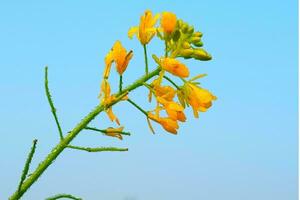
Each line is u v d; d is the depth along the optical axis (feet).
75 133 1.14
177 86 1.16
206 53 1.17
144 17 1.17
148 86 1.16
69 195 1.09
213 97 1.18
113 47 1.14
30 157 1.08
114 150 1.11
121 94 1.15
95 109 1.15
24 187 1.12
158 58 1.15
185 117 1.16
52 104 1.12
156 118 1.16
